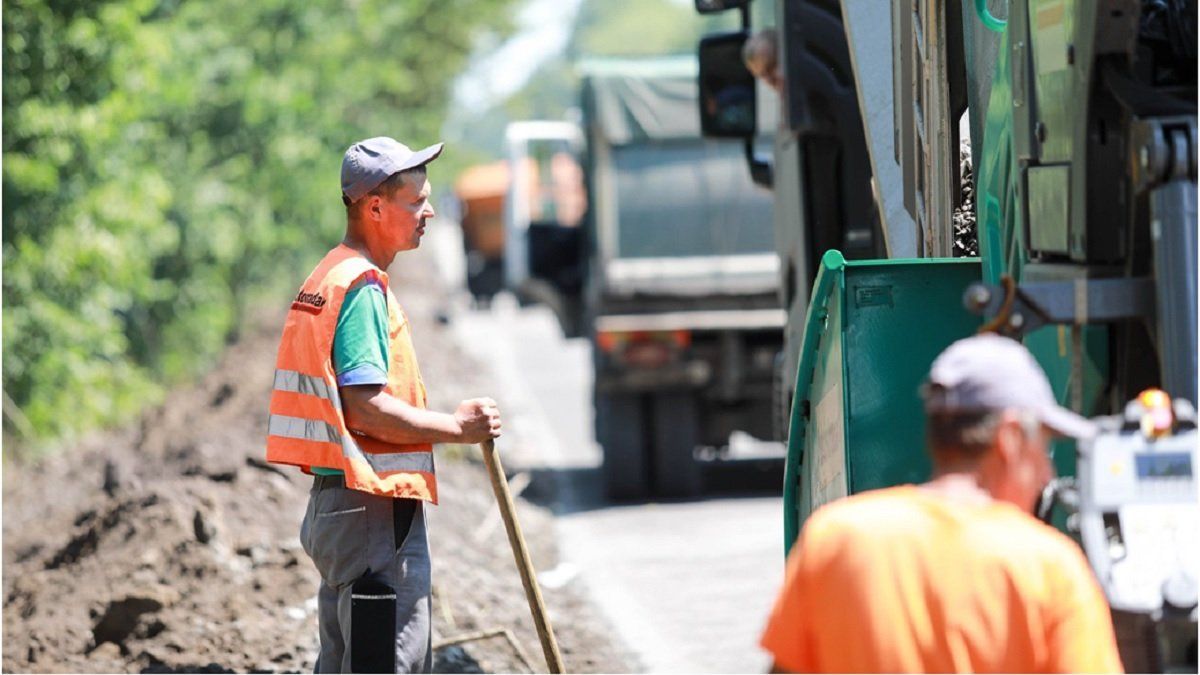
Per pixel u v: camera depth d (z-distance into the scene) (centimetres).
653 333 4331
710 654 2523
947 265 1434
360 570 1570
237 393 5291
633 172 4450
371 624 1562
